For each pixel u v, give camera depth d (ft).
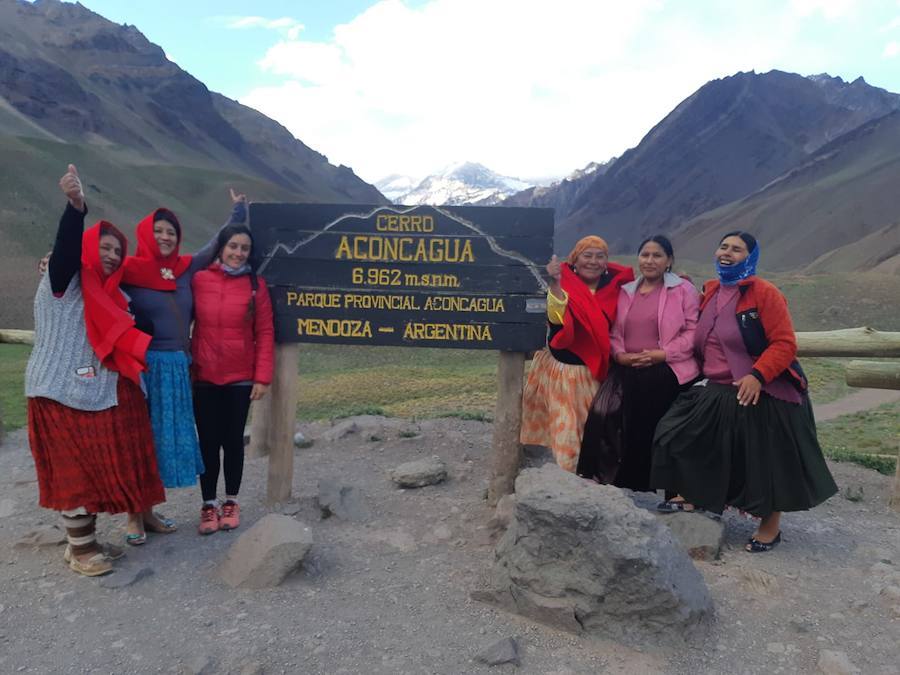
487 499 18.06
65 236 12.85
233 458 16.44
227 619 12.21
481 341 17.26
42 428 13.44
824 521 17.11
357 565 14.56
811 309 259.80
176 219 15.05
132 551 15.19
